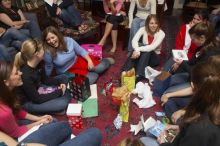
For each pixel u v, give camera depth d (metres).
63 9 3.73
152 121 2.31
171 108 2.39
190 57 2.84
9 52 3.06
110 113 2.57
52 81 2.69
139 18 3.60
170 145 1.49
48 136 1.74
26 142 1.57
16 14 3.46
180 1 5.43
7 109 1.68
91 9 4.79
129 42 3.56
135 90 2.74
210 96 1.22
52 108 2.44
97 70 3.08
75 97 2.67
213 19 3.53
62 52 2.76
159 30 3.17
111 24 3.62
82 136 1.74
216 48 2.26
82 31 3.61
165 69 2.97
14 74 1.90
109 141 2.25
